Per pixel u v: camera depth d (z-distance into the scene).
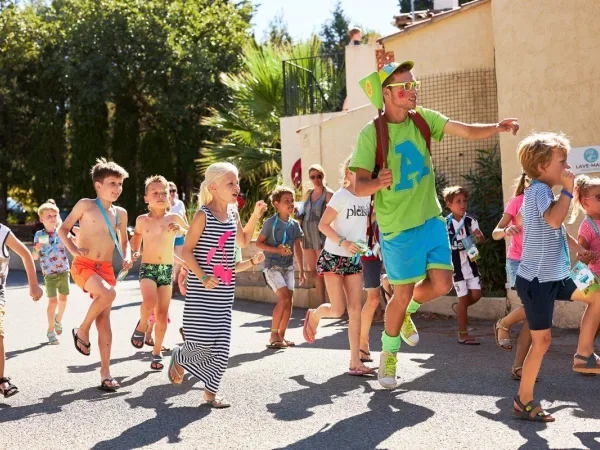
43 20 34.97
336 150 14.88
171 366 6.21
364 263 7.64
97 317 7.00
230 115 22.94
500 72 9.76
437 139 6.06
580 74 9.20
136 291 15.83
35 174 33.56
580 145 9.21
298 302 12.75
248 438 5.15
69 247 7.04
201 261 6.00
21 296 15.67
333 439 5.04
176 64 30.81
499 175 11.84
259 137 22.11
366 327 7.73
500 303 10.09
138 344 7.80
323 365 7.59
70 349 9.25
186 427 5.49
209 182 6.08
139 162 32.31
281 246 8.69
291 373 7.24
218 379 6.09
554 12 9.30
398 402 5.95
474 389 6.27
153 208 7.98
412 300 6.61
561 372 6.80
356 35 20.84
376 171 5.93
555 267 5.27
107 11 31.30
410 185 5.91
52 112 33.28
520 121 9.61
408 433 5.09
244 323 11.09
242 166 20.81
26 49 33.69
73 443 5.22
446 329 9.65
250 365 7.73
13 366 8.22
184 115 31.08
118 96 31.75
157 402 6.29
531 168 5.41
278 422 5.52
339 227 7.25
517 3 9.55
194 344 6.02
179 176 33.31
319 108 20.22
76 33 31.33
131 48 31.06
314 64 22.69
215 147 21.91
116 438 5.29
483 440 4.87
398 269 6.04
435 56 13.28
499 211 11.45
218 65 32.09
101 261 7.18
